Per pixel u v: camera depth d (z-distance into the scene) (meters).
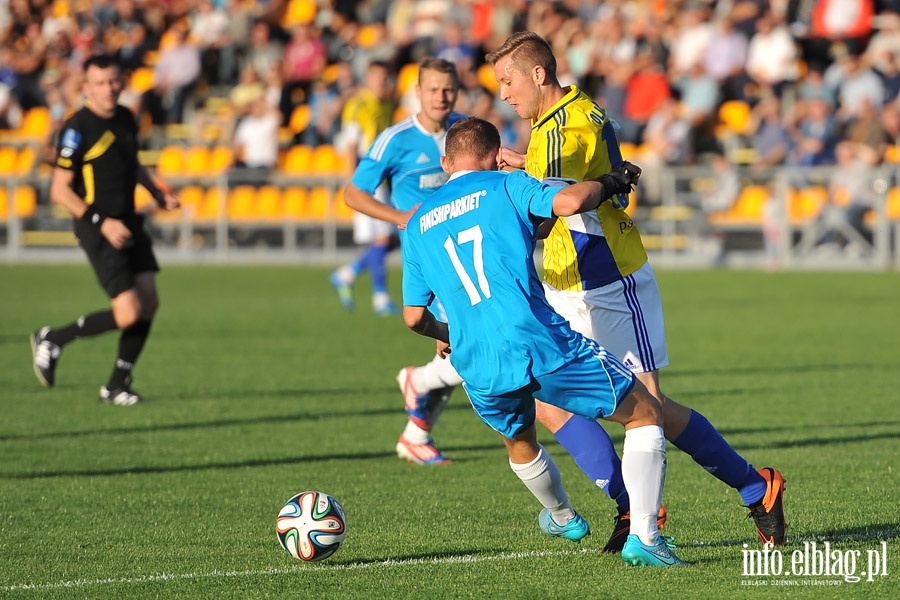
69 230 88.25
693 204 78.75
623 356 19.61
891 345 45.69
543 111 19.47
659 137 79.88
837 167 75.88
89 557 19.39
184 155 91.00
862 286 67.44
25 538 20.66
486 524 21.38
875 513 21.55
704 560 18.58
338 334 51.16
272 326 53.94
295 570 18.39
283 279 75.38
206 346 47.53
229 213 85.19
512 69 19.30
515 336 17.44
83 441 29.66
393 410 33.91
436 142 28.56
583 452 19.19
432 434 30.89
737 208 78.06
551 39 88.88
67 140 33.59
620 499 19.05
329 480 25.33
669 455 27.59
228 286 71.44
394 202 29.08
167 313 58.78
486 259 17.61
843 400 34.34
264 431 30.89
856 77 80.25
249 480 25.36
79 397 36.25
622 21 88.19
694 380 38.34
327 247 84.56
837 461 26.28
